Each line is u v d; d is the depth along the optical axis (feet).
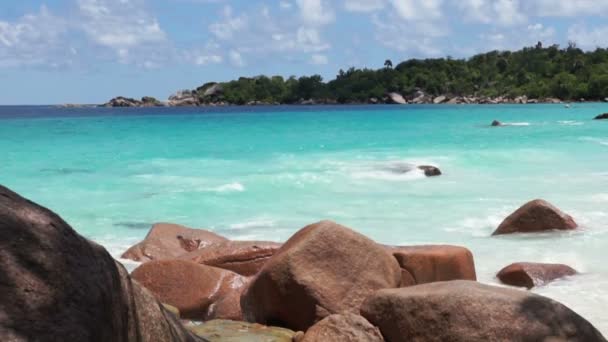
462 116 198.29
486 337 17.13
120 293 8.59
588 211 44.52
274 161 74.18
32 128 144.15
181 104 538.88
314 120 179.22
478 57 520.42
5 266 7.32
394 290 19.57
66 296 7.55
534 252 34.47
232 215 45.96
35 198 52.19
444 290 18.47
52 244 7.91
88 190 55.93
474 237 38.60
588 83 408.26
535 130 120.88
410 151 83.20
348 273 22.58
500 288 18.94
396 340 18.80
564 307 17.84
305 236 23.20
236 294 26.63
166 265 28.35
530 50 502.79
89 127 148.66
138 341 8.97
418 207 47.65
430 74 501.97
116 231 41.70
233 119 193.57
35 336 6.93
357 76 535.19
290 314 22.34
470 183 58.08
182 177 62.54
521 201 48.91
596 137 101.60
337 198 51.67
